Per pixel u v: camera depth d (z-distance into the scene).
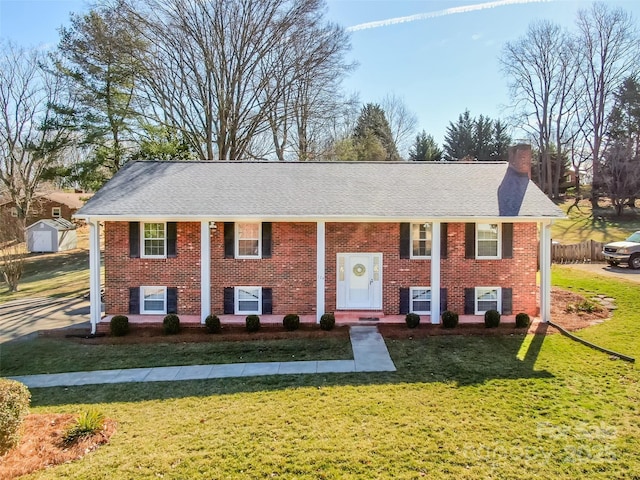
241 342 13.79
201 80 31.25
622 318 14.77
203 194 16.00
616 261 23.23
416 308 16.11
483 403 8.83
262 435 7.65
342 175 17.78
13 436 7.17
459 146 59.84
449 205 15.20
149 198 15.64
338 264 16.08
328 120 35.59
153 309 16.11
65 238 38.19
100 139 27.41
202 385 10.34
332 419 8.23
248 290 16.11
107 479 6.37
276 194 16.05
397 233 15.93
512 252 15.75
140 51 28.62
